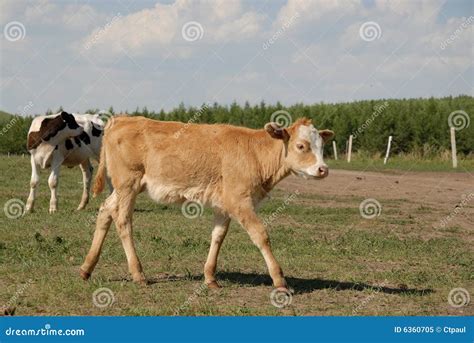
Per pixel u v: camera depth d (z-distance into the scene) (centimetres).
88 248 1261
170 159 989
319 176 975
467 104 5038
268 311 880
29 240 1319
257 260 1207
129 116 1042
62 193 2202
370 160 4550
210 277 1000
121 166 1011
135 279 1002
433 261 1262
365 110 5100
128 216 1015
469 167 3850
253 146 995
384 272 1141
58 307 889
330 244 1386
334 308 912
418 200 2294
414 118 4797
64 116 1767
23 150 4403
